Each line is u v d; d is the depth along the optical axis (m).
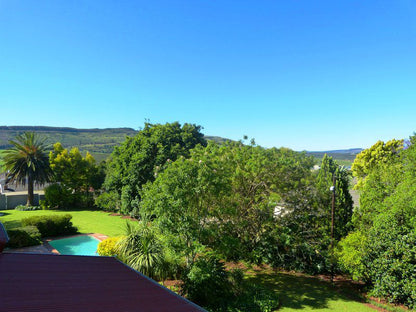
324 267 14.15
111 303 3.46
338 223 14.28
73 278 4.42
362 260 11.25
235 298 10.56
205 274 10.37
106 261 6.07
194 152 14.06
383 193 12.20
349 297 11.42
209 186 10.90
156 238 12.34
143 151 27.52
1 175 47.41
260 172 13.69
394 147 30.95
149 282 4.84
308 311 9.91
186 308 3.67
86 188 38.12
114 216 29.47
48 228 20.09
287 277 13.84
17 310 2.82
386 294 10.59
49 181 37.88
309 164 16.20
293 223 14.41
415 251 9.74
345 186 15.03
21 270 4.43
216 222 12.53
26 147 35.06
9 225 23.75
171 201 10.41
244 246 13.69
